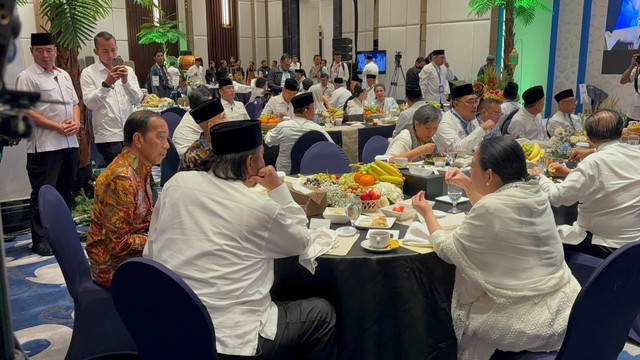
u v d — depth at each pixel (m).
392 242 2.27
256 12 17.73
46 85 4.09
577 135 4.46
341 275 2.14
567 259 2.94
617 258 1.67
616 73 9.87
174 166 4.50
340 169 3.99
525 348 2.01
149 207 2.52
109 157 5.05
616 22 9.74
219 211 1.83
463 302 2.18
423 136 3.75
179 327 1.62
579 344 1.75
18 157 4.75
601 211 2.87
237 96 11.34
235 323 1.82
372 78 9.31
